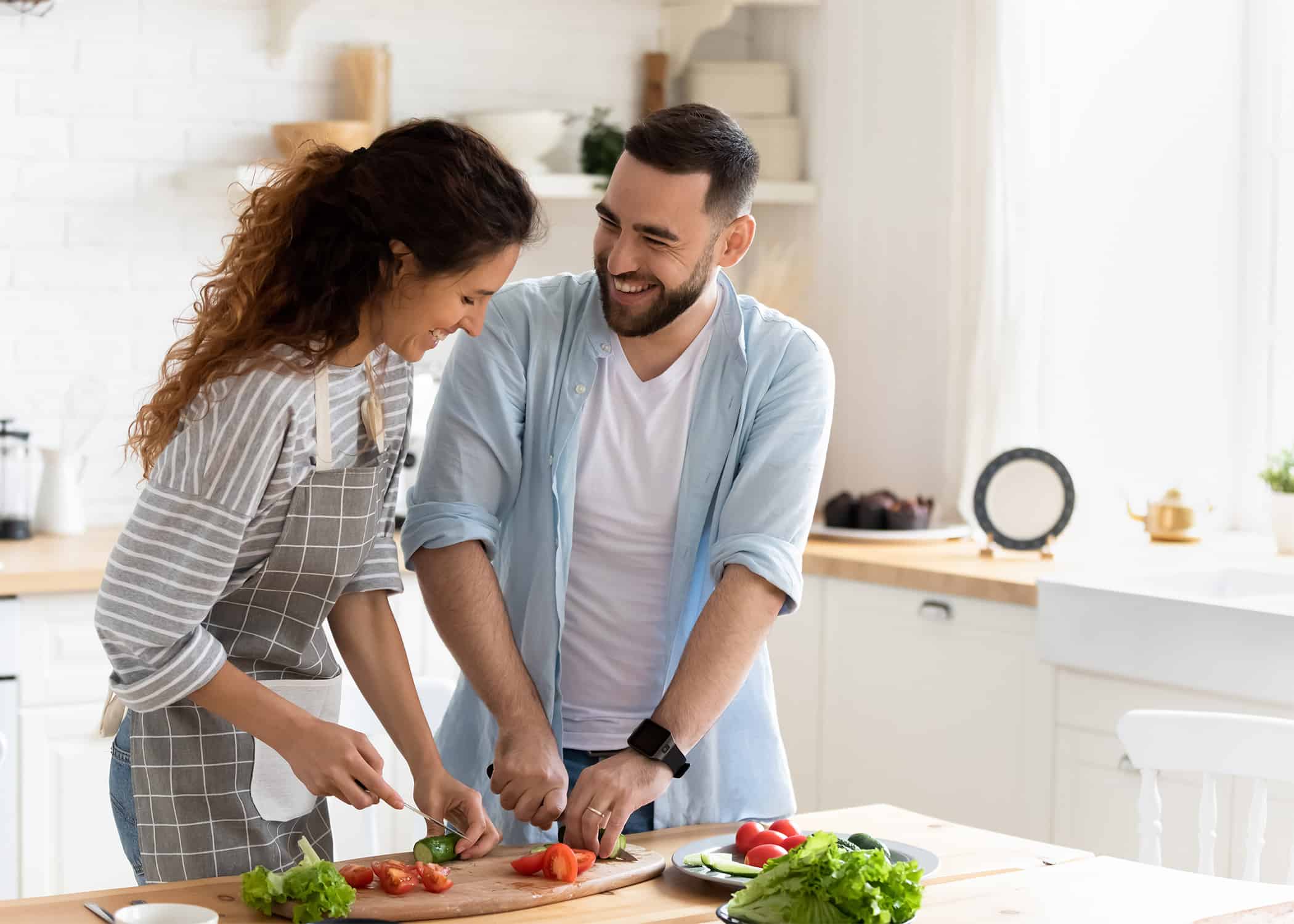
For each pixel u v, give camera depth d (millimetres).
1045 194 3523
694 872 1578
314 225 1518
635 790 1692
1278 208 3410
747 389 1933
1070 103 3535
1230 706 2578
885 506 3600
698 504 1937
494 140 3707
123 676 1515
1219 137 3461
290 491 1585
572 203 4047
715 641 1803
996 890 1604
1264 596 2809
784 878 1420
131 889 1534
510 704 1812
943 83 3711
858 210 3963
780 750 2027
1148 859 2002
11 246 3441
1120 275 3572
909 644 3162
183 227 3600
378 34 3785
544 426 1948
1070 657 2791
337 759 1509
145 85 3539
